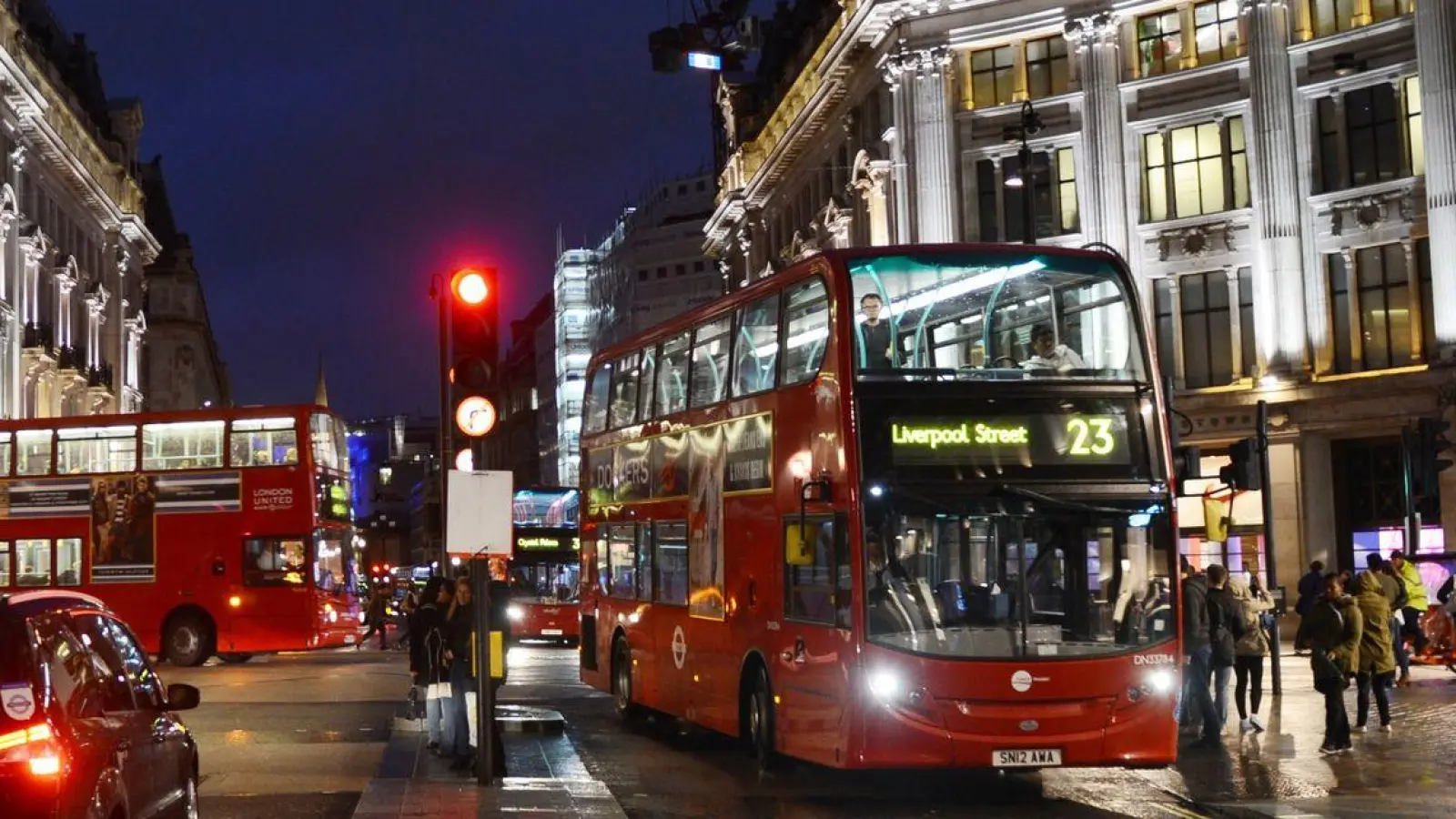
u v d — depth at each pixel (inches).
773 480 651.5
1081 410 584.4
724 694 706.2
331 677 1294.3
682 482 772.0
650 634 820.6
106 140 3134.8
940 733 558.9
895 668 560.1
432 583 713.0
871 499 567.8
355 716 916.0
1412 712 871.1
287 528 1427.2
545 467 5344.5
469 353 580.1
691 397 768.3
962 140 1905.8
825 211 2252.7
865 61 2092.8
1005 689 561.0
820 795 609.0
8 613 325.7
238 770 666.8
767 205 2768.2
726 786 633.6
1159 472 585.0
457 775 613.3
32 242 2454.5
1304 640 721.0
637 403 858.1
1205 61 1779.0
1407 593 1049.5
